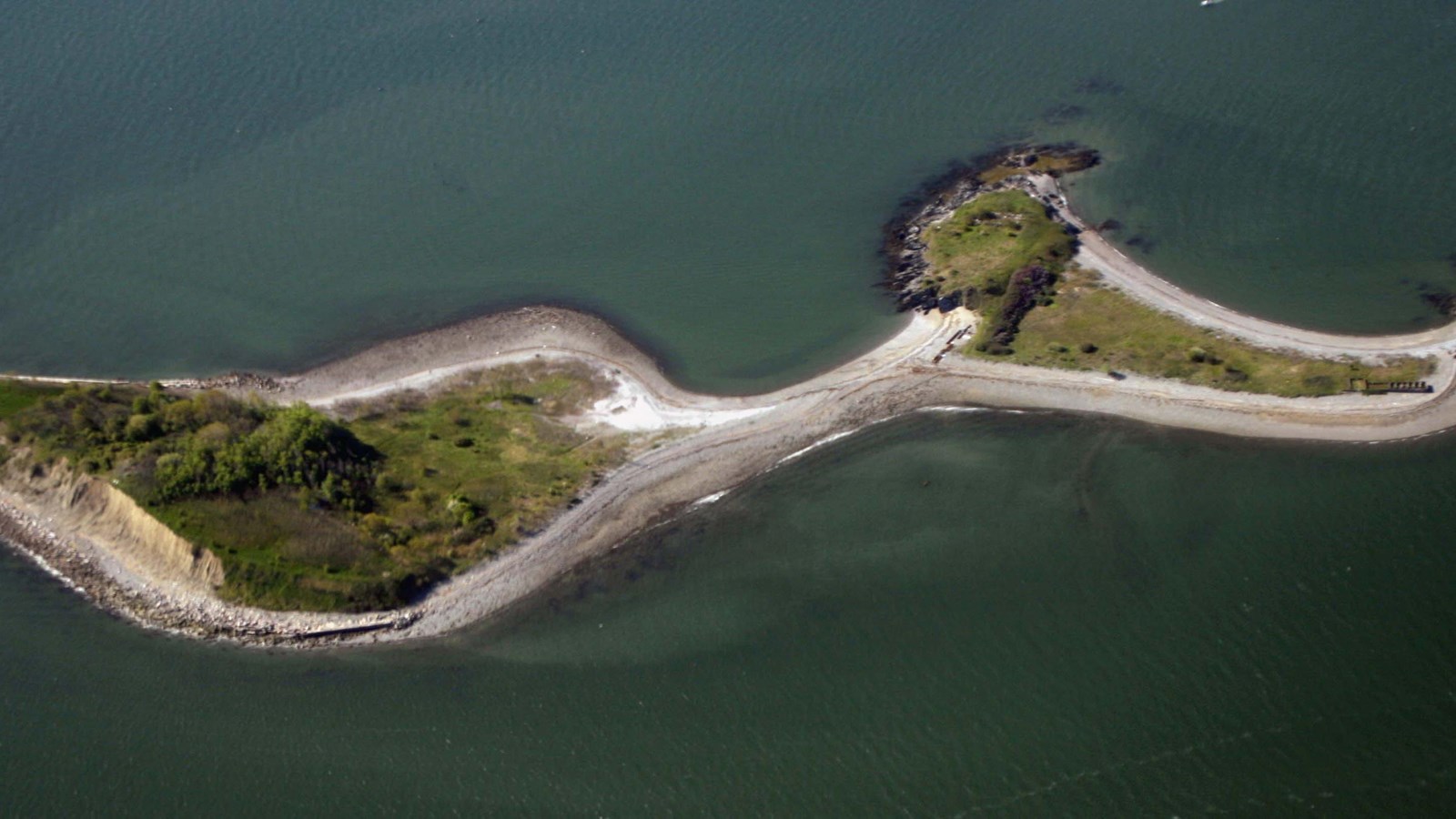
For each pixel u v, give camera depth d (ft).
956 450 381.40
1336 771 271.90
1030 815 273.75
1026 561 336.70
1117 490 356.18
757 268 472.03
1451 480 342.03
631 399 417.69
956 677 305.94
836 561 346.13
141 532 355.77
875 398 406.00
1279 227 453.17
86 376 444.96
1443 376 376.89
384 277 483.51
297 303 473.26
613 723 306.55
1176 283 435.12
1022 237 461.37
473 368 437.99
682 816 282.97
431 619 340.39
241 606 340.18
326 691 321.11
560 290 470.39
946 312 437.58
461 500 368.68
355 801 292.61
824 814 279.90
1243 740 281.33
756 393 415.64
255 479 362.74
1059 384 400.47
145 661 329.52
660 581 347.97
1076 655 307.17
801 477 378.94
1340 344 398.42
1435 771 268.82
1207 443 369.50
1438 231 438.81
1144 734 286.05
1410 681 287.69
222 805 292.61
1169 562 328.90
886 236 480.64
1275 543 329.72
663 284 468.75
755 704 306.76
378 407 418.72
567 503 374.84
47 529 366.02
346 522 357.41
